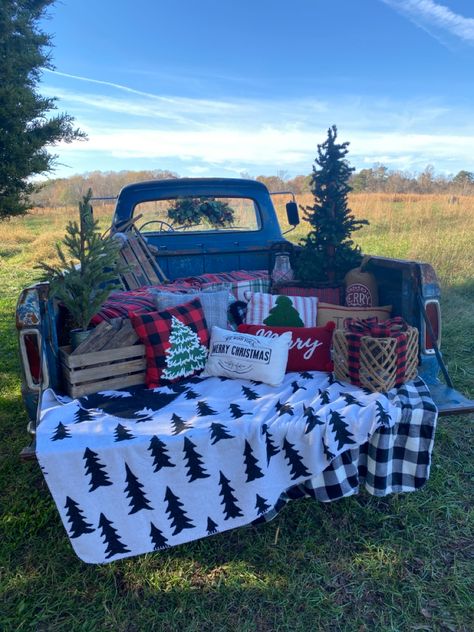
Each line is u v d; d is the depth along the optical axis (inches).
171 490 76.8
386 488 85.4
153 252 147.1
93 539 74.9
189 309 106.0
